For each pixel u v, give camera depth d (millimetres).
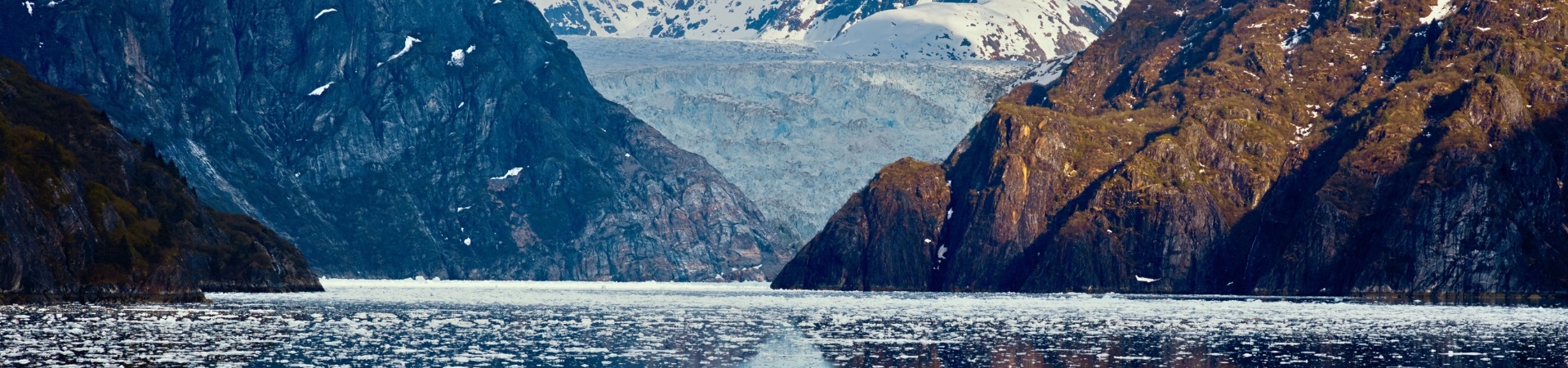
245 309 198500
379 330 165375
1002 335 165750
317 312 198250
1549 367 133375
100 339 144250
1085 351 147000
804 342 156375
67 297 199875
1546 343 156625
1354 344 154500
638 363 134500
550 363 133500
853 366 134125
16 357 129000
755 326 179375
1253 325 183500
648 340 157000
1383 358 140750
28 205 198500
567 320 190500
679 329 174500
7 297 189125
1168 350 148000
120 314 177375
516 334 164000
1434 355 143750
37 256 197000
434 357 137000
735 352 144500
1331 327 178875
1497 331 172000
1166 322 188500
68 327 156250
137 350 136000
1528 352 146750
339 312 198125
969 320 193750
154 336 149125
